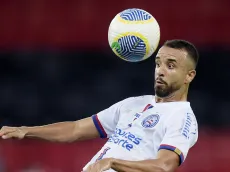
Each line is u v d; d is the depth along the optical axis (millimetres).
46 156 40094
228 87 53250
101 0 51750
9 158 40094
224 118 52688
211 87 53406
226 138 41500
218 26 51344
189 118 19438
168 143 18547
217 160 40438
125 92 53281
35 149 40250
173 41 20094
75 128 21469
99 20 51844
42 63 53656
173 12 51156
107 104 53281
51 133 21234
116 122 21203
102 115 21422
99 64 53906
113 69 53844
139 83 53250
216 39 51406
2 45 52031
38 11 51875
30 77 53531
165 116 19562
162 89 19891
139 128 19797
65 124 21469
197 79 53531
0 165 39875
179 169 39625
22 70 53438
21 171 39812
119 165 17141
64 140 21359
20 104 52844
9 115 52438
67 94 53625
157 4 51188
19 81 53375
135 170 17312
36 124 52531
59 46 53000
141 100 20859
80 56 53688
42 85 53625
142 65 53375
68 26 52031
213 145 41188
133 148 19547
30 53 53281
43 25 51938
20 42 52031
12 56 53188
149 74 53438
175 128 18984
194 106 53031
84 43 52188
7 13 51719
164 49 19953
